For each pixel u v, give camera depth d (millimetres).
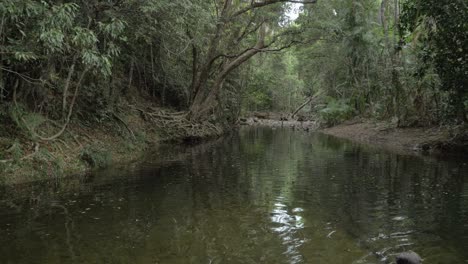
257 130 30547
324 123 31688
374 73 26578
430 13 11695
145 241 5184
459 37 11352
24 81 9812
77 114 12477
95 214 6367
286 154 14766
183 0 10516
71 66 10641
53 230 5566
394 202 7309
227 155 14406
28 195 7500
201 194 7883
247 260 4598
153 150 15469
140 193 7887
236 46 22906
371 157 13680
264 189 8414
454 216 6379
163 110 20469
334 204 7160
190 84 23938
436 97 16469
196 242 5172
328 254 4797
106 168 10750
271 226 5848
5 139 9047
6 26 8031
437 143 14758
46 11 7535
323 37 21469
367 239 5328
